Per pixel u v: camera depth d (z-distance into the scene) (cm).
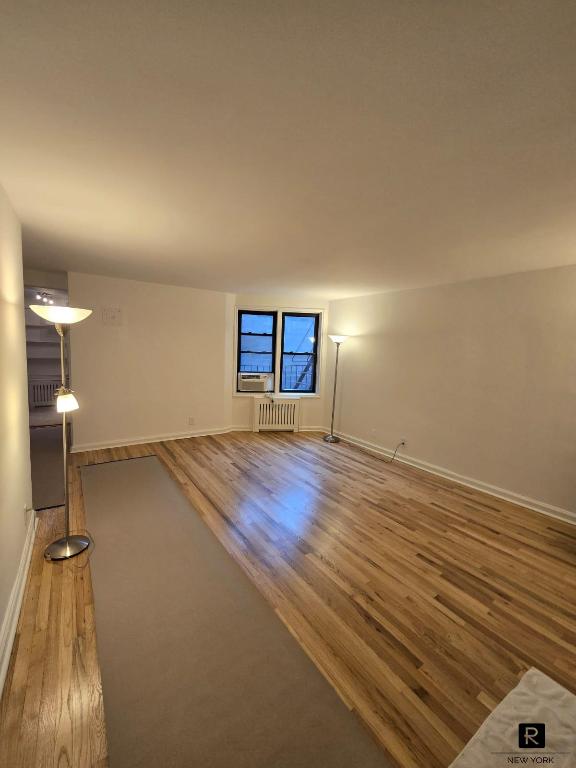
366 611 203
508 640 186
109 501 335
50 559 241
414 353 464
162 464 441
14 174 174
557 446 329
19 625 185
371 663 169
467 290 398
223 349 590
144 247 307
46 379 778
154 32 91
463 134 131
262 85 109
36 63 102
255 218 228
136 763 124
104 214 228
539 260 304
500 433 371
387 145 141
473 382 395
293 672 163
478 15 82
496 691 157
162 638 180
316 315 639
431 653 176
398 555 260
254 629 188
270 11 84
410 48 92
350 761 128
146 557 249
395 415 494
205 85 110
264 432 622
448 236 249
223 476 407
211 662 167
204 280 476
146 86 111
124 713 142
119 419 508
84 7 84
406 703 150
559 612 208
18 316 238
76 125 134
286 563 246
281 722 141
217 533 283
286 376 650
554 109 115
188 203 206
